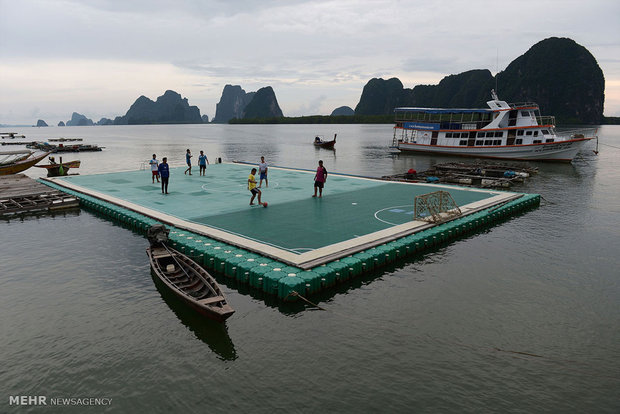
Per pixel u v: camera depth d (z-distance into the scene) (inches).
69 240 705.6
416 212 740.7
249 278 512.4
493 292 507.8
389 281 541.6
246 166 1533.0
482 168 1581.0
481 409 308.2
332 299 489.1
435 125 2373.3
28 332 410.0
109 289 509.0
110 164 2162.9
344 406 310.5
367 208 828.6
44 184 1186.0
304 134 6441.9
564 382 339.6
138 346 389.4
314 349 384.8
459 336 406.9
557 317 445.1
